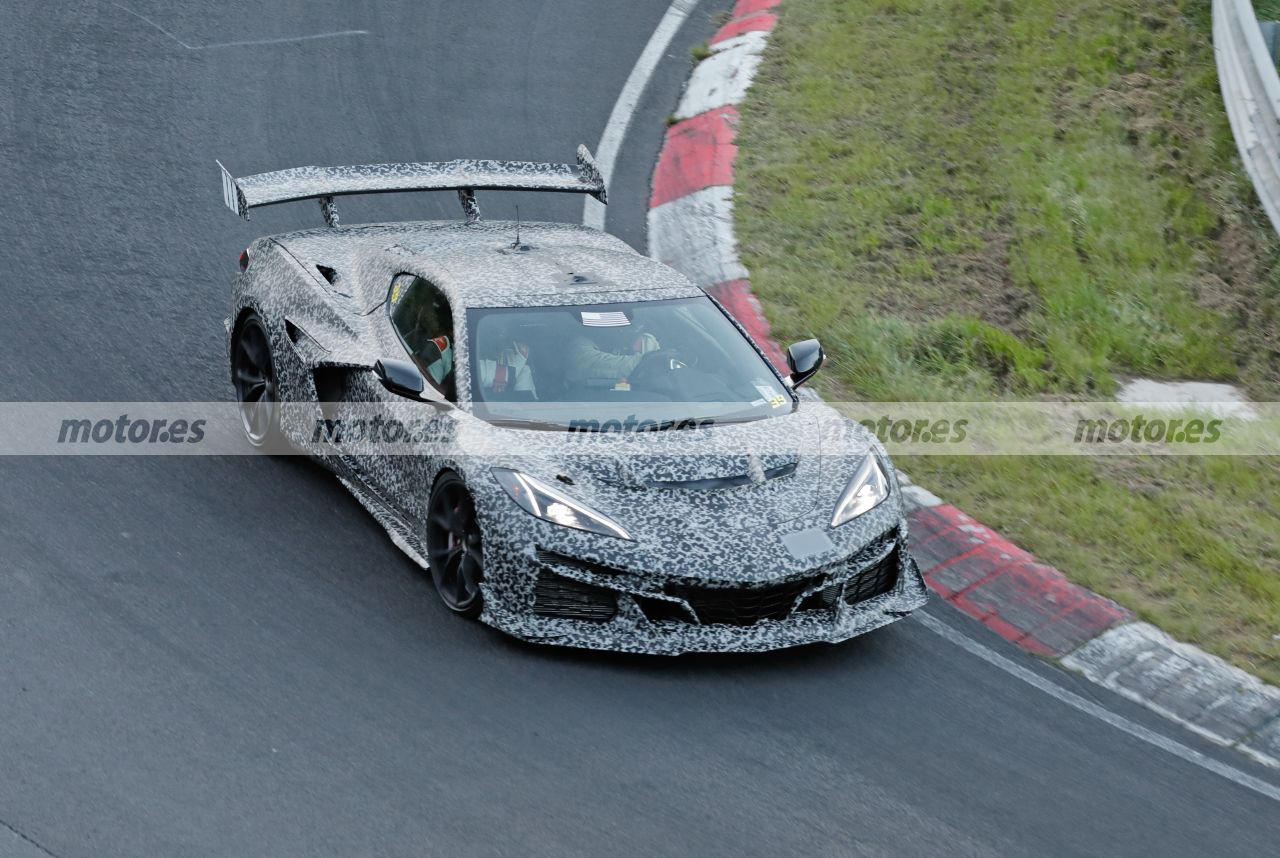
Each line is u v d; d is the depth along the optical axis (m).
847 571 20.48
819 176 40.75
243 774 16.80
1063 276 36.75
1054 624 22.61
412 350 23.69
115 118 41.03
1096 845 16.97
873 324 33.41
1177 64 46.62
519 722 18.36
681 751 18.02
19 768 16.52
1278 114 39.75
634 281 24.69
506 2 51.34
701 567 19.50
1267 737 20.05
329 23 48.53
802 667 20.56
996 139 42.94
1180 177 41.75
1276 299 37.69
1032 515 26.17
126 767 16.75
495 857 15.62
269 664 19.34
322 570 22.27
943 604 23.09
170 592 21.12
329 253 27.34
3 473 24.55
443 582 21.50
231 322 27.81
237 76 44.28
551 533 19.67
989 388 32.19
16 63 43.31
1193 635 22.44
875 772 18.00
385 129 41.97
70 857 15.02
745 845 16.22
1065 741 19.38
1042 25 49.03
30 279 32.72
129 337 30.97
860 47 48.19
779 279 35.38
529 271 24.55
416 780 16.95
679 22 50.91
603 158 41.75
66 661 18.95
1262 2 49.72
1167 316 36.56
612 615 19.83
